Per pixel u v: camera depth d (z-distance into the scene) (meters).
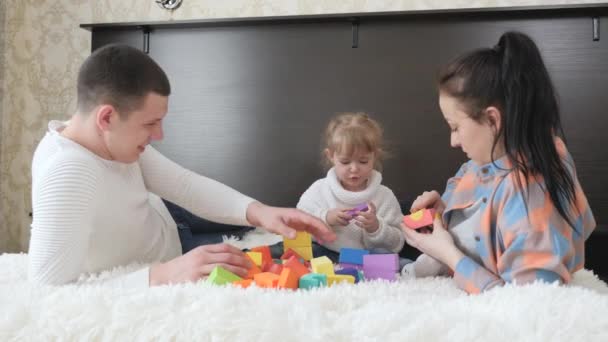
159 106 1.00
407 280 1.01
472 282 0.88
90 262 1.05
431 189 2.00
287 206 2.13
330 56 2.09
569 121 1.89
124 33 2.27
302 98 2.11
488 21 1.95
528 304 0.67
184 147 2.21
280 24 2.12
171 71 2.22
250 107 2.16
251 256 1.06
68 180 0.91
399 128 2.03
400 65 2.03
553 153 0.89
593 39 1.87
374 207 1.55
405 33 2.02
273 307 0.69
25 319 0.68
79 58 2.50
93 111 0.98
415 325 0.64
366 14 2.01
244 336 0.64
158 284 0.89
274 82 2.14
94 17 2.47
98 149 1.02
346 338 0.64
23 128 2.53
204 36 2.20
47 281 0.86
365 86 2.06
